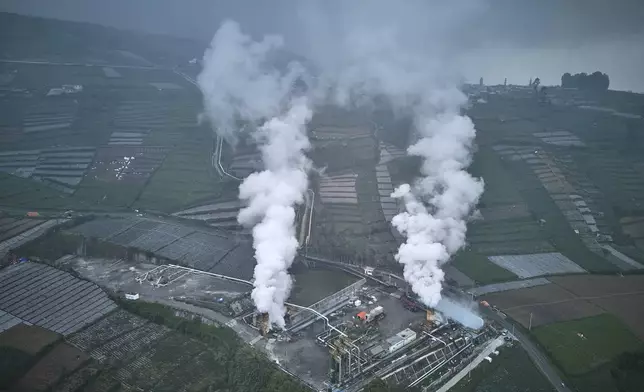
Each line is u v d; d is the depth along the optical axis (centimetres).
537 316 12306
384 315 11994
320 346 10712
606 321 12131
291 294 12769
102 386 9194
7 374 9231
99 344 10388
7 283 12225
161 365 9862
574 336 11519
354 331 11269
